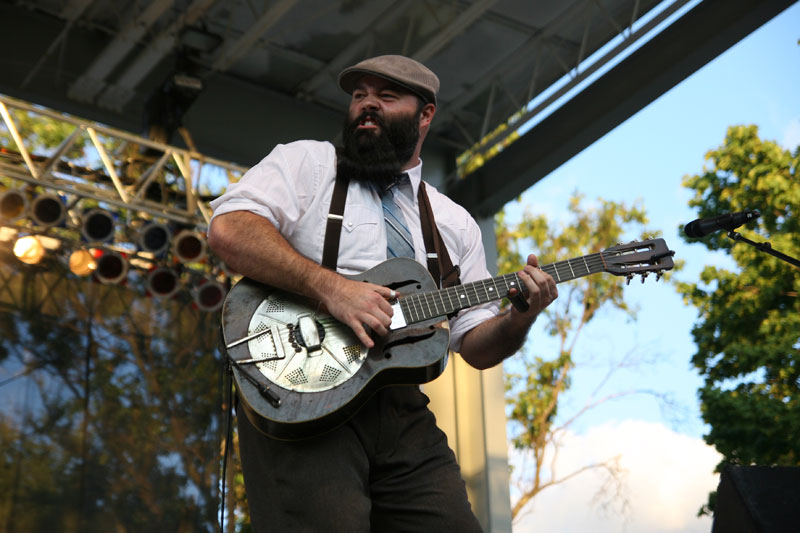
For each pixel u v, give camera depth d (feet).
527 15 25.41
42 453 21.12
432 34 26.17
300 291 7.31
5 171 22.40
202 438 22.61
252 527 7.25
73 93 25.71
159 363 22.67
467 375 28.37
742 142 42.68
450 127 29.73
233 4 24.61
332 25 25.63
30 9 25.35
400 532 7.40
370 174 7.98
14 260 22.00
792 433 36.55
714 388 39.29
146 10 23.26
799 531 7.21
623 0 25.18
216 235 7.50
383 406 7.36
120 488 21.57
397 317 7.51
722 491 7.84
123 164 24.98
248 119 27.71
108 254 22.77
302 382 7.16
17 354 21.47
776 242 39.70
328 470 7.04
